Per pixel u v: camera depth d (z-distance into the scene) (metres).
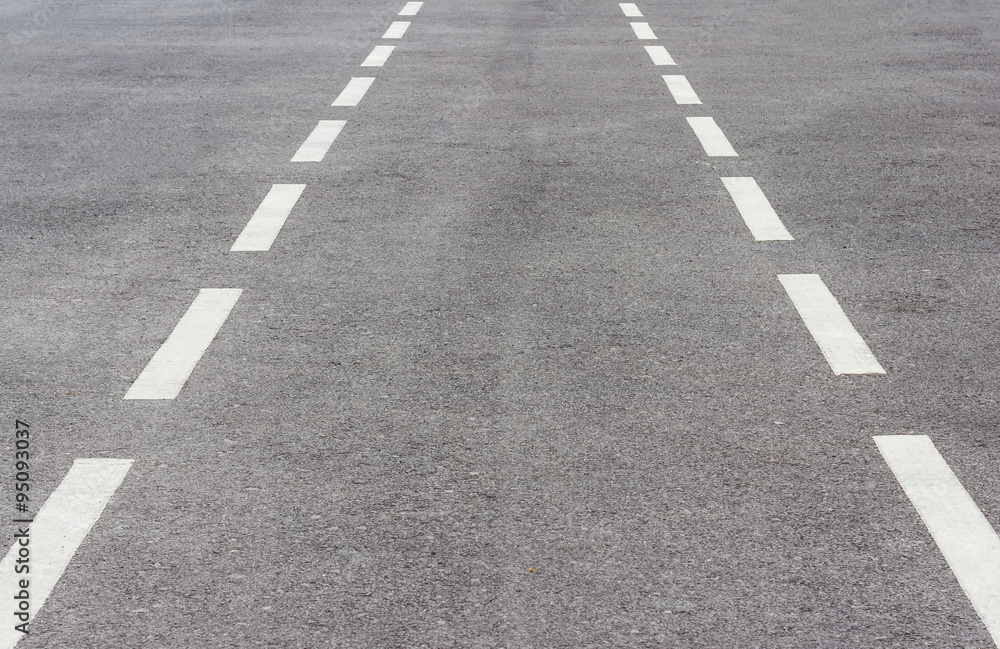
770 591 3.50
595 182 7.71
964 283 5.93
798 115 9.45
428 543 3.74
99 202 7.43
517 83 10.70
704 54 11.93
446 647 3.25
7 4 16.00
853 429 4.46
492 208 7.19
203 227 6.91
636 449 4.31
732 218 6.97
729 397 4.72
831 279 5.99
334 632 3.32
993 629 3.34
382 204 7.30
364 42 12.78
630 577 3.56
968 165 8.02
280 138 8.93
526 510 3.92
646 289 5.87
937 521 3.87
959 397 4.71
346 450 4.32
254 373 4.97
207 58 12.02
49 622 3.38
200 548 3.73
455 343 5.24
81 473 4.19
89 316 5.62
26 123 9.51
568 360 5.06
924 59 11.60
